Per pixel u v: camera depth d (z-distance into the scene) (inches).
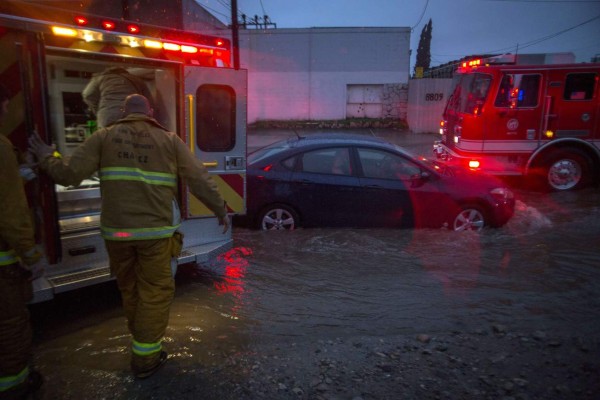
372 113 1035.9
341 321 163.3
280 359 135.8
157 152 126.8
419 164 268.1
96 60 167.2
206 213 196.1
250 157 281.1
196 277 201.2
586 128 378.0
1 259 107.0
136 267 127.3
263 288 190.7
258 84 1024.9
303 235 254.4
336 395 119.3
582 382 126.4
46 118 139.6
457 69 442.3
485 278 202.5
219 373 128.1
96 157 123.3
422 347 143.6
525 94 375.6
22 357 112.6
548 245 245.8
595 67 369.4
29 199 139.3
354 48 1001.5
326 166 264.4
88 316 164.2
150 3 207.9
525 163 384.8
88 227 169.8
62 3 185.3
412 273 207.8
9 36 134.1
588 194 379.9
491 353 140.9
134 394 118.6
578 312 170.6
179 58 184.2
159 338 126.4
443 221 267.0
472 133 382.3
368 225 266.7
